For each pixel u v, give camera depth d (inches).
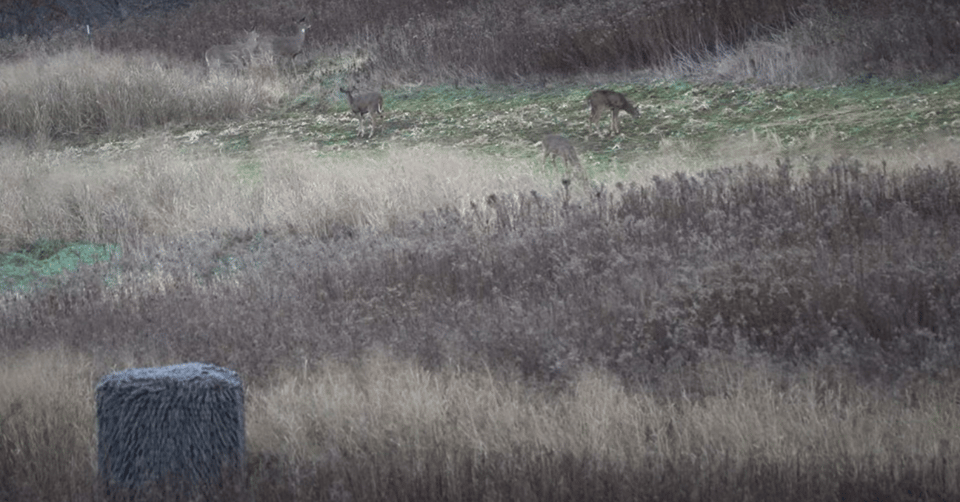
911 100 2196.1
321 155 2373.3
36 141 2834.6
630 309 1023.6
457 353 979.3
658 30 2913.4
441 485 692.7
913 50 2440.9
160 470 719.1
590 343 976.3
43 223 1892.2
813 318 968.9
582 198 1566.2
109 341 1109.1
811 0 2829.7
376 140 2518.5
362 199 1764.3
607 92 2265.0
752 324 990.4
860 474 668.7
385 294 1206.9
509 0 3464.6
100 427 729.0
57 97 2997.0
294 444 800.9
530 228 1378.0
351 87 3198.8
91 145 2817.4
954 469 668.1
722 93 2539.4
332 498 674.8
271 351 1018.7
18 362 1042.1
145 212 1926.7
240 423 745.0
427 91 3046.3
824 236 1175.6
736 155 1984.5
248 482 733.9
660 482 674.8
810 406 785.6
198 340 1080.8
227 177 2119.8
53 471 761.0
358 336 1054.4
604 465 713.0
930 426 746.8
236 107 3046.3
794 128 2134.6
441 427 806.5
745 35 2822.3
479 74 3070.9
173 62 3565.5
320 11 3816.4
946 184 1301.7
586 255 1227.2
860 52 2509.8
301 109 3063.5
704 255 1155.3
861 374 856.3
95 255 1710.1
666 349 976.9
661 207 1423.5
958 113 2025.1
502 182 1801.2
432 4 3631.9
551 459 714.2
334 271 1310.3
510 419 805.9
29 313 1266.0
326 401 864.9
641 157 2073.1
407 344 1017.5
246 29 3735.2
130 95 2992.1
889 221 1195.9
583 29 3016.7
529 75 2997.0
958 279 988.6
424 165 1956.2
